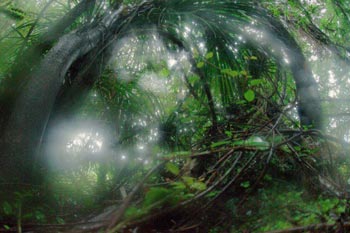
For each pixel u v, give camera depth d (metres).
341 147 2.22
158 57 4.21
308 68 3.25
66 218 2.14
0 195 2.14
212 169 1.92
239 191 2.04
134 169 2.59
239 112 3.02
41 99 2.65
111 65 4.15
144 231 1.61
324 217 1.50
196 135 3.18
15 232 1.78
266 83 3.56
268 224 1.66
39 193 2.34
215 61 3.97
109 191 2.33
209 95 3.29
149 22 3.81
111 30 3.45
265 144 1.80
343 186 1.83
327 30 3.64
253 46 3.80
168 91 4.29
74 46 3.03
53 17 3.93
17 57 3.02
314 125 2.79
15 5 3.90
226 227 1.75
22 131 2.52
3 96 2.70
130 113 4.17
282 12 3.75
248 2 3.81
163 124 3.56
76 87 3.17
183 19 4.00
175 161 2.48
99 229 1.51
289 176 2.13
